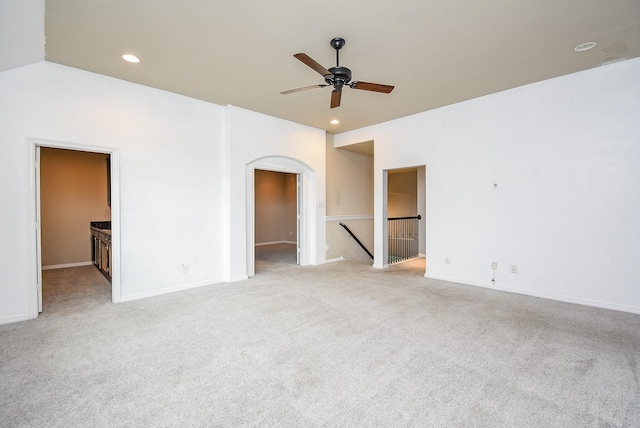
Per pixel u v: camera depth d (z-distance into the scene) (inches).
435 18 95.8
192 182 167.2
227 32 103.1
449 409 67.2
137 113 147.5
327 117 202.1
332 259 249.1
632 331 108.0
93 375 80.1
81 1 85.7
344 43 110.0
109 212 239.5
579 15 94.5
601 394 72.5
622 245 128.8
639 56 122.5
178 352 92.8
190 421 63.4
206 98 167.2
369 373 81.6
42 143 123.8
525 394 72.6
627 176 127.3
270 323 115.6
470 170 172.2
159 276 155.2
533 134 150.2
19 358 88.8
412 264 238.8
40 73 123.2
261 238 370.9
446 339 101.9
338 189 256.8
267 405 68.5
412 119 197.5
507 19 96.4
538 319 119.7
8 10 83.7
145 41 108.8
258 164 196.4
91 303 139.8
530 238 152.4
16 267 118.5
